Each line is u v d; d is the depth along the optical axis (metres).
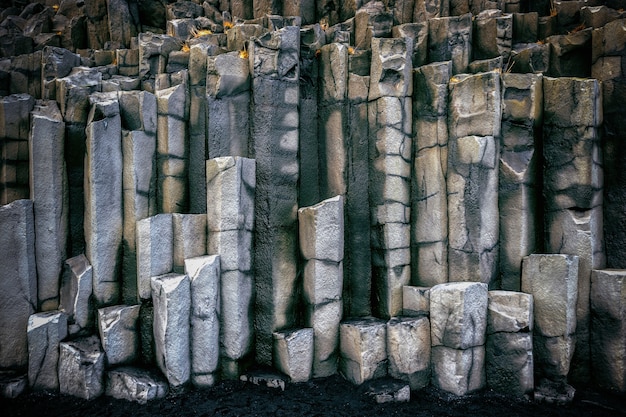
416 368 5.99
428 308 6.20
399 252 6.51
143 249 6.01
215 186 6.10
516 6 8.37
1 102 6.29
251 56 6.63
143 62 7.57
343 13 8.44
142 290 6.06
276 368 6.31
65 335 6.00
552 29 7.73
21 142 6.41
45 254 6.22
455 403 5.68
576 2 7.61
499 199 6.35
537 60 7.08
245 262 6.25
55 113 6.45
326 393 5.93
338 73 6.80
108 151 6.20
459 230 6.29
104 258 6.22
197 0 9.73
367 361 5.97
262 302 6.47
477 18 7.57
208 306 5.89
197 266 5.91
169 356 5.71
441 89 6.45
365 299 6.75
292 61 6.67
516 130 6.36
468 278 6.23
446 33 7.27
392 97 6.49
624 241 6.24
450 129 6.43
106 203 6.21
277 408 5.58
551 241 6.34
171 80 7.09
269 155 6.52
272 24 7.79
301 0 8.33
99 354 5.79
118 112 6.27
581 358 6.10
